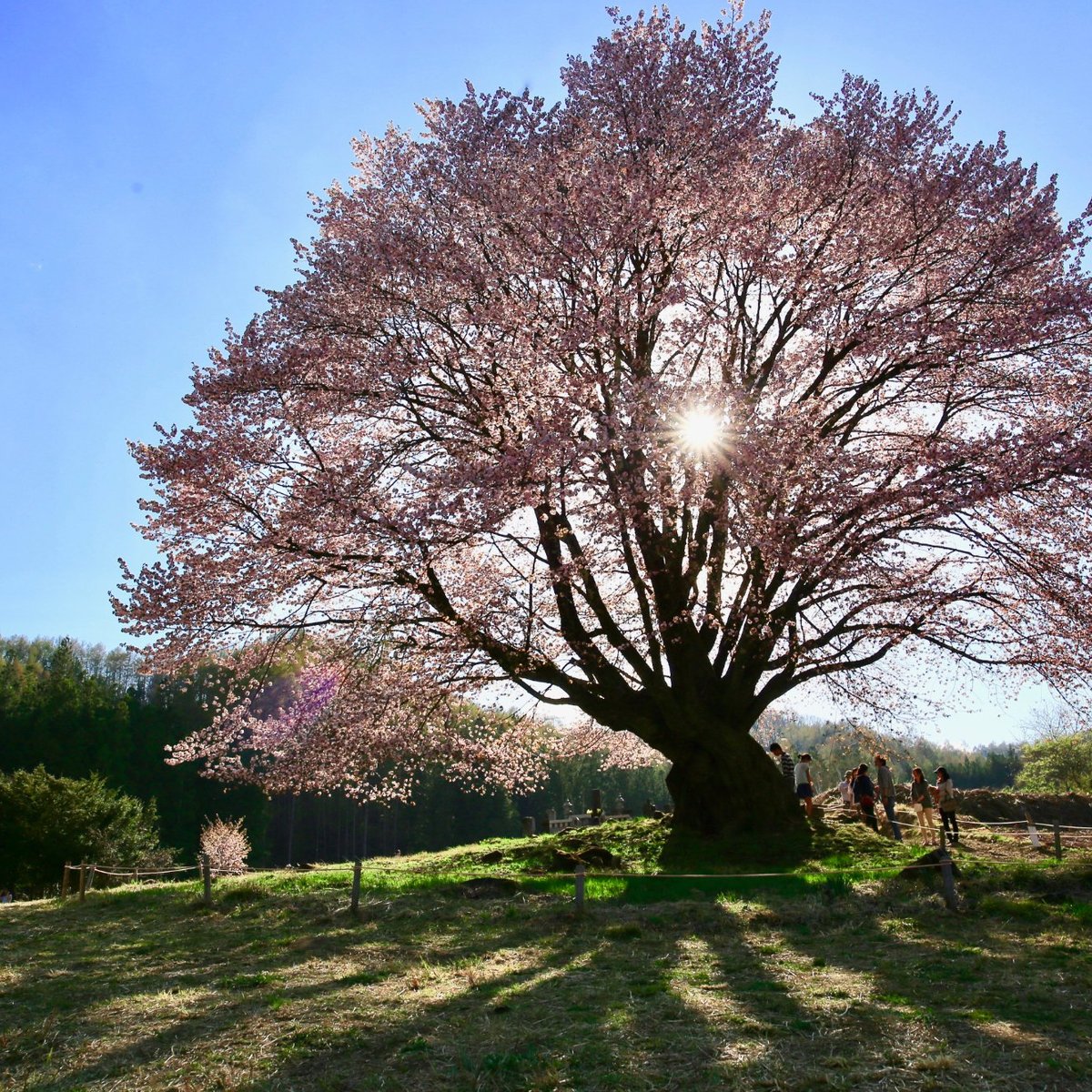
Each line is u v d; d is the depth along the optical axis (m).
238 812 61.56
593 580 17.05
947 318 15.70
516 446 14.52
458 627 16.02
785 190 16.48
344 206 17.83
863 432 16.83
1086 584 14.55
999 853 15.53
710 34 17.53
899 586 15.44
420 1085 5.41
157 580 15.26
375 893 12.68
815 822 17.53
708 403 14.00
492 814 65.62
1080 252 15.95
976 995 6.68
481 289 16.17
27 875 39.41
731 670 16.86
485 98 17.38
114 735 60.28
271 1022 6.77
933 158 16.55
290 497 15.59
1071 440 14.05
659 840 17.61
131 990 8.09
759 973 7.57
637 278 16.28
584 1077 5.39
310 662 18.11
